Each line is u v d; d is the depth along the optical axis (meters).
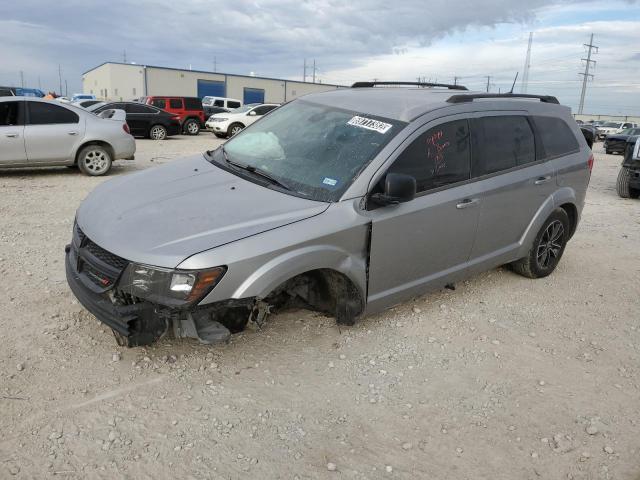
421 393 3.27
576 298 4.92
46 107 9.65
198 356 3.41
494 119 4.41
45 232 5.97
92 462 2.54
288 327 3.84
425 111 3.91
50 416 2.81
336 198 3.44
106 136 10.07
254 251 2.99
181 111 25.38
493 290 4.93
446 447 2.82
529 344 3.98
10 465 2.48
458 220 4.07
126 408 2.91
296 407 3.04
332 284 3.64
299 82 59.19
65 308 3.96
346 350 3.64
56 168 11.02
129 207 3.36
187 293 2.84
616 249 6.70
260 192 3.51
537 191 4.78
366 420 2.98
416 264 3.91
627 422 3.14
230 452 2.67
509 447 2.86
